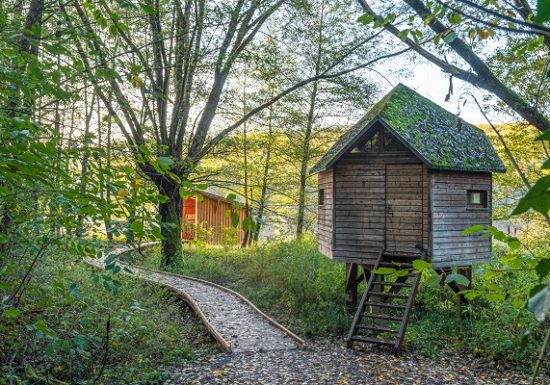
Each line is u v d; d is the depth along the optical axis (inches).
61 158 117.3
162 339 407.5
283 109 905.5
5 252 173.0
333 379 352.8
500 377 367.6
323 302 575.8
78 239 153.6
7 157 94.1
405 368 384.8
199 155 742.5
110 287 149.4
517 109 150.9
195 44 617.0
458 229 518.6
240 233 1218.0
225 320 497.7
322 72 743.1
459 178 523.5
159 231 131.2
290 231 1093.1
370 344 454.0
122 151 136.9
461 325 492.4
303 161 971.9
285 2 687.1
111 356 327.3
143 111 628.4
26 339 207.3
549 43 114.6
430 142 516.7
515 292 89.8
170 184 665.6
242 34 705.6
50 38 131.0
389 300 582.2
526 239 531.8
